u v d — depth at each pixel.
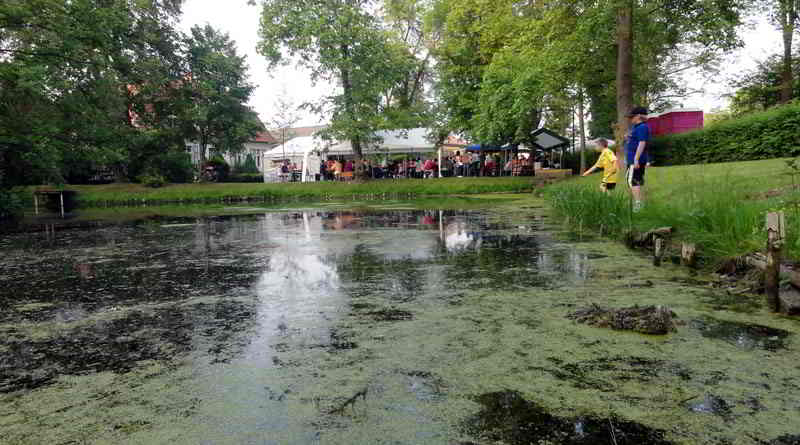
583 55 15.11
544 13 15.69
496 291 3.93
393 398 2.04
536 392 2.07
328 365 2.44
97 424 1.89
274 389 2.16
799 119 12.06
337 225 9.80
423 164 28.59
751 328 2.88
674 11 13.45
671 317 2.99
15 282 4.86
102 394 2.17
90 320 3.40
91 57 17.39
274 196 23.56
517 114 17.39
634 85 19.58
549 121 28.59
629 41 13.96
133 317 3.45
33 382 2.33
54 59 16.78
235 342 2.84
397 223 9.90
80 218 14.05
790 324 2.94
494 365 2.38
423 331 2.95
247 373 2.36
